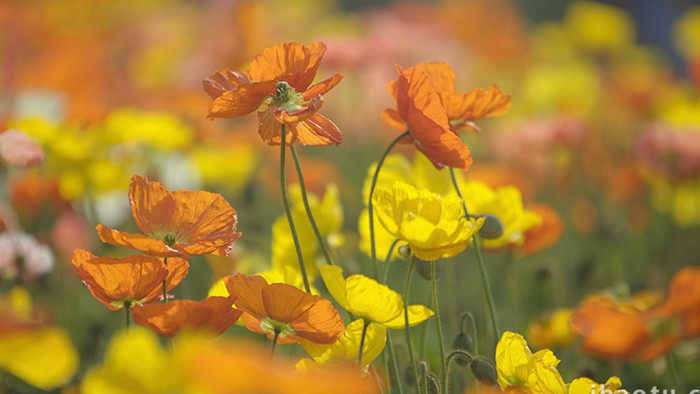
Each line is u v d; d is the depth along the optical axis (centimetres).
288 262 181
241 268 226
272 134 156
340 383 132
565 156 386
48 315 203
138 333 134
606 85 579
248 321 154
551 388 152
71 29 611
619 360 179
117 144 257
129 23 636
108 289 150
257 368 131
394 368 155
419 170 178
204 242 150
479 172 273
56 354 144
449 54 544
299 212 181
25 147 192
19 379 178
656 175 324
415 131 158
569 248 335
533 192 389
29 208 256
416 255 153
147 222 155
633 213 340
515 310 232
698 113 344
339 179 357
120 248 257
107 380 134
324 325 150
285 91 153
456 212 154
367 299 150
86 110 273
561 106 489
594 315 170
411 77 158
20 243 202
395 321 151
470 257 267
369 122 499
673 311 166
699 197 317
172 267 153
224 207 156
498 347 156
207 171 325
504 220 179
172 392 134
